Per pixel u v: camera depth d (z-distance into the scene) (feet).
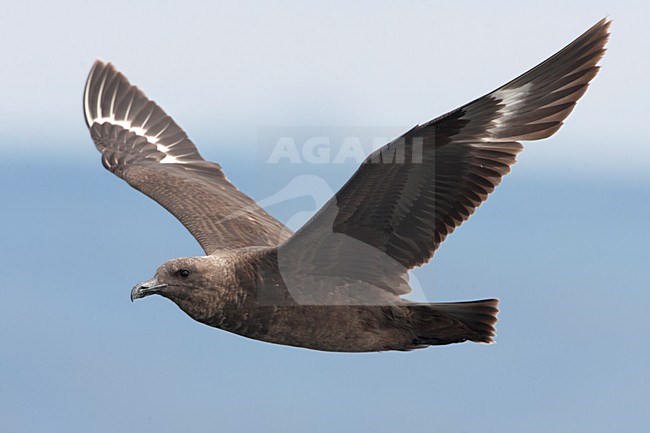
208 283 40.16
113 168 49.88
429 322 39.22
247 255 40.11
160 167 50.21
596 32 35.14
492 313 38.42
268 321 40.11
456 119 35.01
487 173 36.35
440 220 37.29
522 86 34.96
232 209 46.11
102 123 52.75
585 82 35.17
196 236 44.50
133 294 40.11
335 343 40.11
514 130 35.73
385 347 40.16
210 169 50.72
